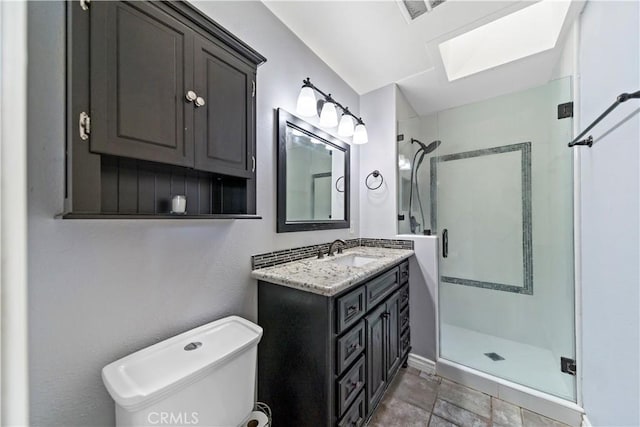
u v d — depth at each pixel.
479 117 2.38
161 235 0.99
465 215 2.40
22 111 0.43
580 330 1.47
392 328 1.64
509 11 1.44
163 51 0.84
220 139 1.02
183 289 1.06
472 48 2.03
